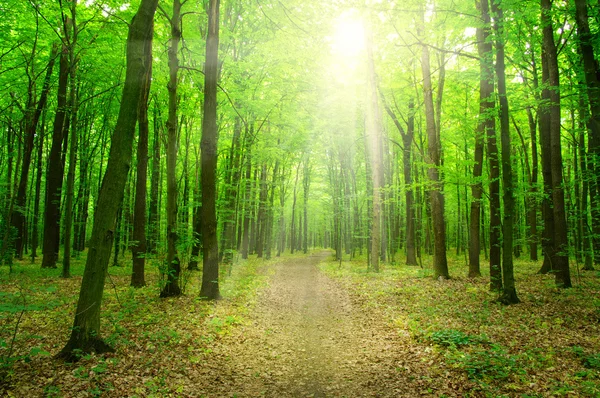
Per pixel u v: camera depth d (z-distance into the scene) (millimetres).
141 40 6473
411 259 21906
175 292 11727
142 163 13406
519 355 6262
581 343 6875
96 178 25516
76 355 5738
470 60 17656
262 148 20859
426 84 15961
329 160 30453
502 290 10594
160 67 15281
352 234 28844
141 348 6684
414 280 15367
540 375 5465
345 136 26188
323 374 6191
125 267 19906
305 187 37562
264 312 10766
